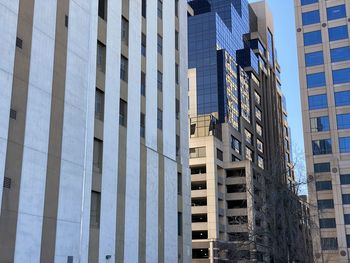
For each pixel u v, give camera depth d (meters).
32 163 27.38
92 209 33.03
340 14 88.44
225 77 135.50
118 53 38.31
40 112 28.53
